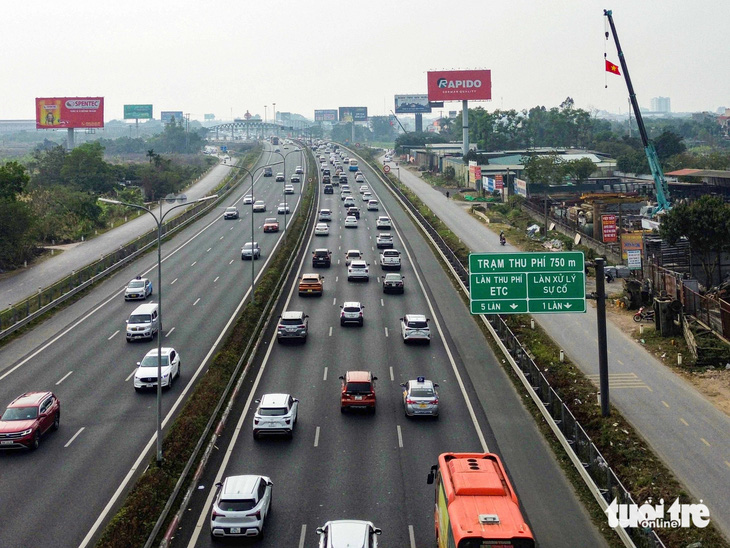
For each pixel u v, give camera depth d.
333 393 44.38
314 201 137.38
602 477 31.80
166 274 78.88
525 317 61.78
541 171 140.75
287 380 46.69
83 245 96.44
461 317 61.69
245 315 58.91
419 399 39.91
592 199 108.44
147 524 28.53
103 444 37.09
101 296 70.25
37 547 27.42
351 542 24.16
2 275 79.69
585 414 40.16
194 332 57.44
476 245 95.06
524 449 36.34
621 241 76.50
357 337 56.25
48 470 34.16
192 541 27.89
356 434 38.19
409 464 34.47
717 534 28.03
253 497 27.75
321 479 32.94
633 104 100.00
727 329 53.94
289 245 90.56
